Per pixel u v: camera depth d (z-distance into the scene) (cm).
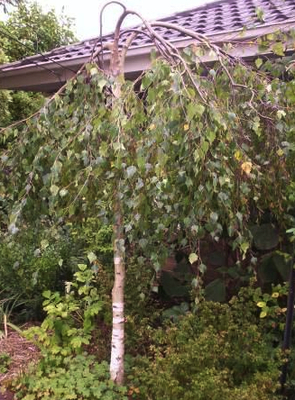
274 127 269
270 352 274
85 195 233
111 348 293
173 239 247
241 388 236
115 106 221
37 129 274
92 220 306
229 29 394
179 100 201
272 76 282
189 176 204
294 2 474
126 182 213
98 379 281
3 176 287
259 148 278
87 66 253
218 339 255
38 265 390
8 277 407
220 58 253
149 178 207
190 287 358
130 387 274
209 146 201
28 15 851
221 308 286
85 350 323
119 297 280
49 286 402
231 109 246
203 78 237
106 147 216
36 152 276
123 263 278
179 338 264
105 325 329
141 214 212
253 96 261
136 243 254
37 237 286
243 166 214
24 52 834
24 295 409
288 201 281
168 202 213
